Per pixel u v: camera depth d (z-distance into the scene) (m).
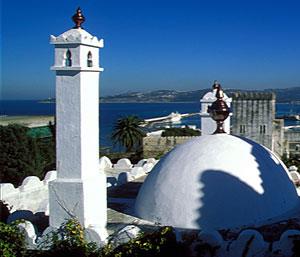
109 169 23.47
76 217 11.06
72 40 10.78
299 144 59.75
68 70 10.94
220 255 10.26
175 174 12.29
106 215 12.26
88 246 10.41
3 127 36.84
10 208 16.47
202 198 11.75
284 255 10.05
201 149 12.60
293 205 12.93
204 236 10.34
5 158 36.00
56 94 11.12
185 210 11.80
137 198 13.35
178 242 10.30
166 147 50.44
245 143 12.99
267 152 13.37
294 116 172.00
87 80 11.16
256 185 12.05
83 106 11.07
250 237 10.16
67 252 10.44
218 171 12.01
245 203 11.76
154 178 12.77
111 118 187.50
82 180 11.08
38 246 10.98
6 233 10.84
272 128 42.69
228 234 10.99
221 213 11.62
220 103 13.50
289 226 11.45
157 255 9.91
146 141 50.84
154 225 11.98
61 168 11.24
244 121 43.19
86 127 11.22
